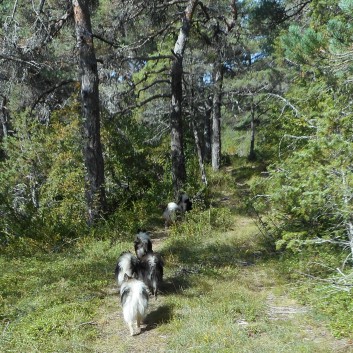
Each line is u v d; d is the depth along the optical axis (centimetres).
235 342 387
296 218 582
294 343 382
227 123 2491
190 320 439
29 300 508
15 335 419
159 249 722
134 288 426
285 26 1119
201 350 376
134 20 1107
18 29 948
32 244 746
